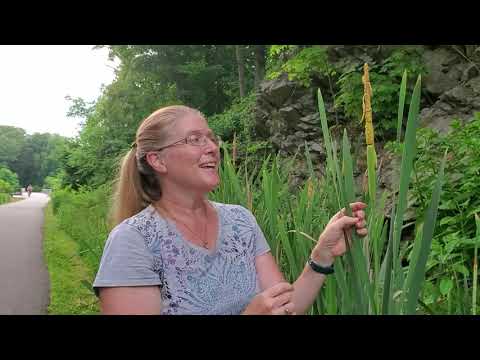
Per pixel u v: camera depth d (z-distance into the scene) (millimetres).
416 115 883
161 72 15797
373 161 1048
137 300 1150
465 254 2270
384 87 5164
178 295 1177
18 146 86000
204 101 16625
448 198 2709
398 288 1139
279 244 1698
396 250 962
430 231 906
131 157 1323
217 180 1244
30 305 5562
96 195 9805
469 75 4973
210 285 1198
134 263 1157
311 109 6934
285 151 7148
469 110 4652
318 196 1717
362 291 1061
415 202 2859
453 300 1652
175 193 1242
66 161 20922
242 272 1250
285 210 1904
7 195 40406
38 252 9688
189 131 1217
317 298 1409
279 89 7410
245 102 12844
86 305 5141
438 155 2969
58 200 19234
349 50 6168
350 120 5898
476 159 2717
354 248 1056
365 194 1188
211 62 16922
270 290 1113
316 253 1189
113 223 1393
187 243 1203
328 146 1127
